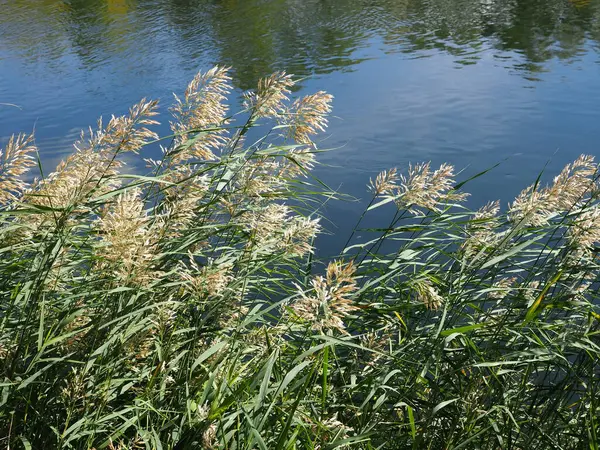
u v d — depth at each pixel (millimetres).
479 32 24547
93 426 2656
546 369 3525
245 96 3969
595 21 25234
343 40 24000
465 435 3025
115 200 3340
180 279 3350
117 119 3281
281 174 4070
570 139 12828
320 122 3912
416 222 8953
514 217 3555
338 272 2521
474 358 3307
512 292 3615
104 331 2996
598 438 3047
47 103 17297
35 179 3262
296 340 3416
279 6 32469
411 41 23469
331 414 2852
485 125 13852
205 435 2400
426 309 3615
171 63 20984
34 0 37781
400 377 3412
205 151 3805
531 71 18312
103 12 32500
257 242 3525
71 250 3549
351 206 9758
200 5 33500
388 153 12477
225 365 2793
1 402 2693
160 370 2938
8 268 3311
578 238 3357
